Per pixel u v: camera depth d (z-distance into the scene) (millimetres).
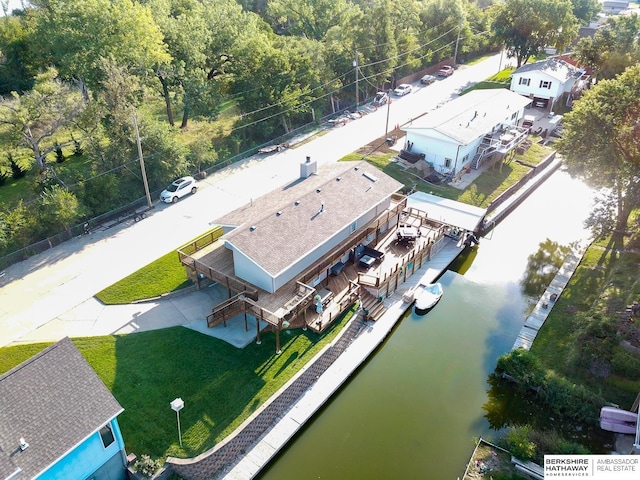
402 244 39656
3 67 64750
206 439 24984
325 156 55875
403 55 77938
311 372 29609
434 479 25078
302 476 25250
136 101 48562
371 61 72625
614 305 32938
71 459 20812
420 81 82000
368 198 37500
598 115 38094
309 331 31953
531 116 66312
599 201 42250
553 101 67375
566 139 41312
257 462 25422
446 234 43719
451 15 86625
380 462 25969
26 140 43906
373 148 57469
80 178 44969
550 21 74625
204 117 59000
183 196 48094
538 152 58438
